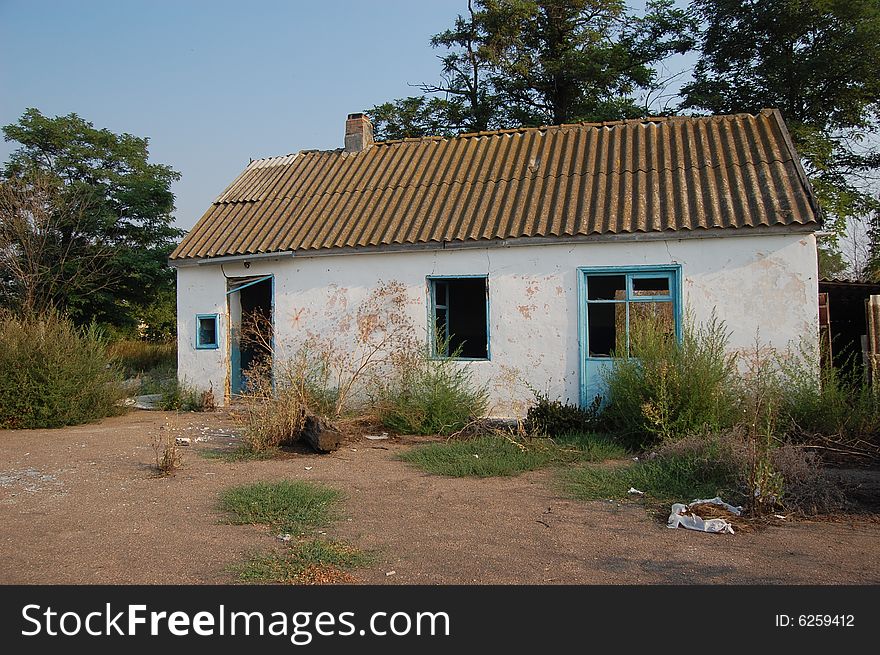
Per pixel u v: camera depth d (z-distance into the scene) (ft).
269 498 23.48
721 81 80.64
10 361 41.96
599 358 38.93
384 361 42.50
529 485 26.30
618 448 31.65
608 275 39.04
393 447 34.19
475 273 41.04
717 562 17.78
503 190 44.37
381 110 95.71
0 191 73.61
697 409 31.04
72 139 83.87
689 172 41.22
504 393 40.19
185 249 48.47
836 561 17.70
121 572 17.52
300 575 17.07
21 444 36.06
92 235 81.41
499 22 92.17
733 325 36.45
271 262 45.83
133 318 89.97
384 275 42.96
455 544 19.43
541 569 17.44
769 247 36.09
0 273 75.25
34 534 20.65
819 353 34.37
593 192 41.91
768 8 76.28
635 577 16.87
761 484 21.99
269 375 43.73
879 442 29.63
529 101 97.40
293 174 54.54
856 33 70.85
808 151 72.18
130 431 39.78
